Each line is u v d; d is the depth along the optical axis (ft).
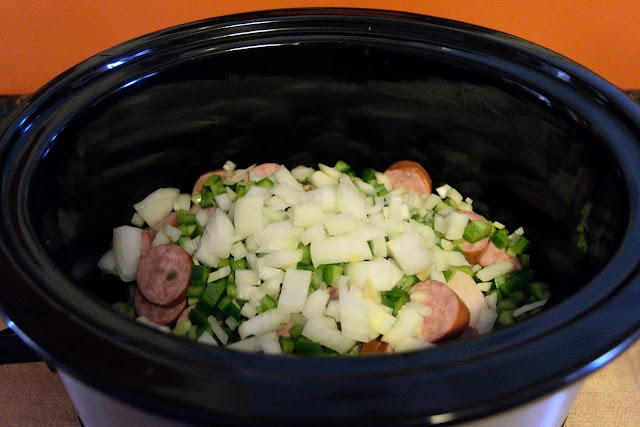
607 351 0.93
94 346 0.94
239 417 0.85
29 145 1.26
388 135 1.67
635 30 2.05
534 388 0.88
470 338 0.97
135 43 1.45
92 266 1.51
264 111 1.62
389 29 1.50
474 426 1.03
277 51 1.50
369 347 1.35
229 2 1.99
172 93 1.49
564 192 1.41
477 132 1.55
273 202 1.58
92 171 1.42
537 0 2.01
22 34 1.94
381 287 1.42
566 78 1.37
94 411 1.17
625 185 1.19
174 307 1.50
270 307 1.42
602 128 1.28
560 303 1.01
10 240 1.08
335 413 0.86
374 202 1.63
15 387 1.50
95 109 1.36
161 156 1.59
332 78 1.56
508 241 1.60
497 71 1.42
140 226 1.63
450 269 1.53
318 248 1.45
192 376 0.90
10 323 0.97
